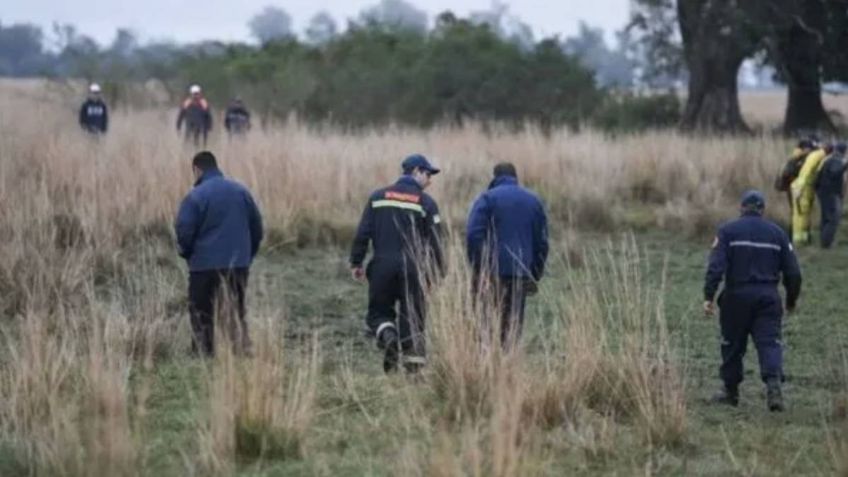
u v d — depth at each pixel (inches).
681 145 2942.9
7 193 1843.0
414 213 1296.8
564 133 3038.9
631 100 4889.3
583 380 1124.5
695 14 4670.3
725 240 1248.8
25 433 959.0
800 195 2374.5
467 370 1103.6
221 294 1315.2
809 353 1504.7
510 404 1008.9
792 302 1267.2
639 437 1058.1
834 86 6535.4
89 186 2001.7
